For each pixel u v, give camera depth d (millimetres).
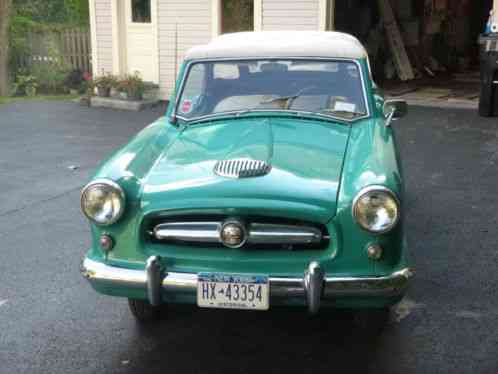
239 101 4363
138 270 3266
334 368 3371
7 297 4262
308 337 3707
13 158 8148
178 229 3217
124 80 12156
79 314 4031
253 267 3170
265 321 3910
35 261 4871
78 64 15445
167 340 3707
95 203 3250
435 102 11203
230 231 3111
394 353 3498
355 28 14047
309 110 4234
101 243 3330
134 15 12531
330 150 3627
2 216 5910
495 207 5875
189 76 4492
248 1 11586
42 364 3451
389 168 3305
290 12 11227
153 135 3990
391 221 3039
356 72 4340
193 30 12031
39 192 6664
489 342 3582
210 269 3215
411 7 15680
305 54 4422
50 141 9164
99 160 8016
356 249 3137
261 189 3158
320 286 3070
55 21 19344
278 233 3115
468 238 5133
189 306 4121
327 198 3135
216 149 3686
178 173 3396
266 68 4418
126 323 3916
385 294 3125
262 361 3463
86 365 3441
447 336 3656
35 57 15547
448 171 7109
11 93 15062
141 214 3256
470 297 4133
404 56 14609
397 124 9641
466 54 18109
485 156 7750
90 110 11891
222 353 3553
